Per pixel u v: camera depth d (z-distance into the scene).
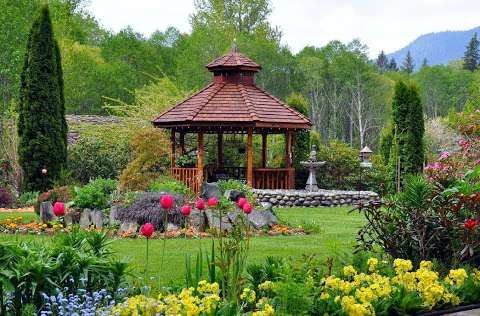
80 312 6.35
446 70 91.50
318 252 12.74
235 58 26.28
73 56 47.97
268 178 25.88
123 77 60.94
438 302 7.83
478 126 15.90
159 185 19.58
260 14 55.78
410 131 27.91
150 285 7.57
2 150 26.61
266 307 6.35
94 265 6.99
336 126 76.75
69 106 54.91
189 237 14.87
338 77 74.12
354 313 6.76
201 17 53.72
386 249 9.32
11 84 32.25
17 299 6.59
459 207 8.91
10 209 21.31
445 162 14.60
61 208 8.22
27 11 36.75
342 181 28.97
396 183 27.86
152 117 31.20
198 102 25.17
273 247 13.38
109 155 28.00
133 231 15.25
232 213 15.84
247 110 24.52
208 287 6.80
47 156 23.78
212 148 28.98
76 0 53.97
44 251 6.99
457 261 8.84
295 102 30.77
